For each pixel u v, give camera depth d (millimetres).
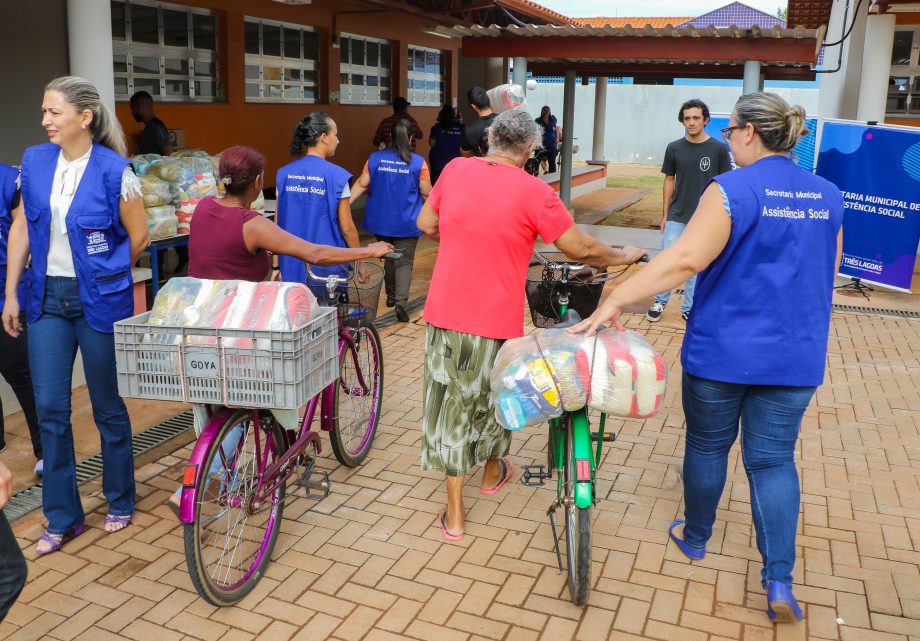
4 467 2180
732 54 9242
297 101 12672
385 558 3545
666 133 29312
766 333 2988
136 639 2998
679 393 5645
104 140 3488
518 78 10312
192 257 3375
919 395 5641
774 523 3086
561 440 3350
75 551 3561
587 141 30094
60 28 5930
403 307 7148
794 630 3088
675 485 4266
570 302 3830
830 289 3055
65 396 3502
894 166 8109
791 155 3096
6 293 3703
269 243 3311
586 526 3014
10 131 5797
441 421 3600
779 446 3111
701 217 2951
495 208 3375
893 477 4387
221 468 3143
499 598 3270
